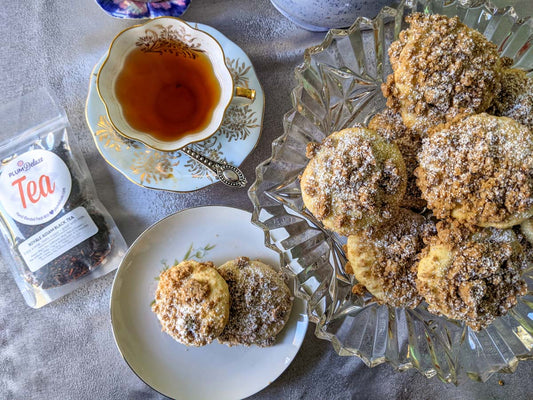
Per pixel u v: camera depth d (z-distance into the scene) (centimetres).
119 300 33
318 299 27
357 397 34
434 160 23
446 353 27
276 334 33
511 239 24
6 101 34
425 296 25
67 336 34
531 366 33
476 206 23
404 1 26
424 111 24
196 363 33
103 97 30
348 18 30
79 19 34
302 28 34
